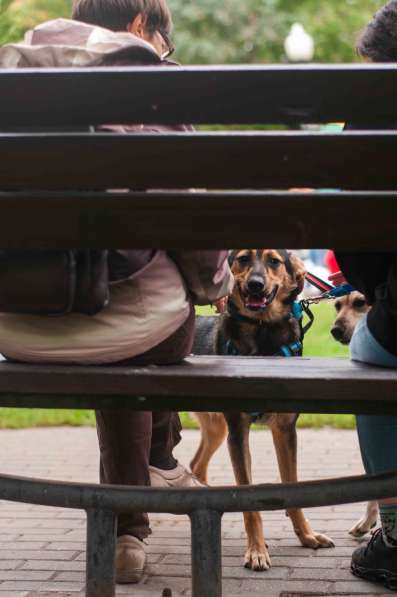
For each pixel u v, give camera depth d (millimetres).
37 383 2496
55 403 2568
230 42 24750
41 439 7305
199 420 5719
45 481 2604
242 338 5094
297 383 2422
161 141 2352
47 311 2562
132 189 2465
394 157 2326
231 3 24562
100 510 2549
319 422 7617
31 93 2363
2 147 2381
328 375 2465
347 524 4797
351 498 2531
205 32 24719
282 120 2330
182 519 4961
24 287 2494
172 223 2381
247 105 2322
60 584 3721
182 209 2377
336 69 2291
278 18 24594
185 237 2385
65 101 2359
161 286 2842
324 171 2336
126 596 3543
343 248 2365
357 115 2316
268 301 4914
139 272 2803
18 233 2418
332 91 2303
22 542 4434
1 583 3736
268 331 5055
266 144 2332
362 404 2480
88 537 2561
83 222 2400
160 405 2533
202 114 2342
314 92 2303
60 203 2398
